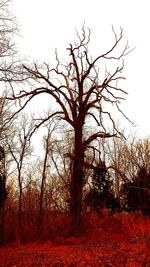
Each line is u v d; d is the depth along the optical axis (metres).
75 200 33.28
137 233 26.12
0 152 34.56
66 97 36.00
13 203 52.53
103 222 31.61
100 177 44.72
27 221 36.81
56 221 31.97
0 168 34.84
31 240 29.84
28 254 21.50
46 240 29.09
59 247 25.17
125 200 47.00
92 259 18.69
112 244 23.88
